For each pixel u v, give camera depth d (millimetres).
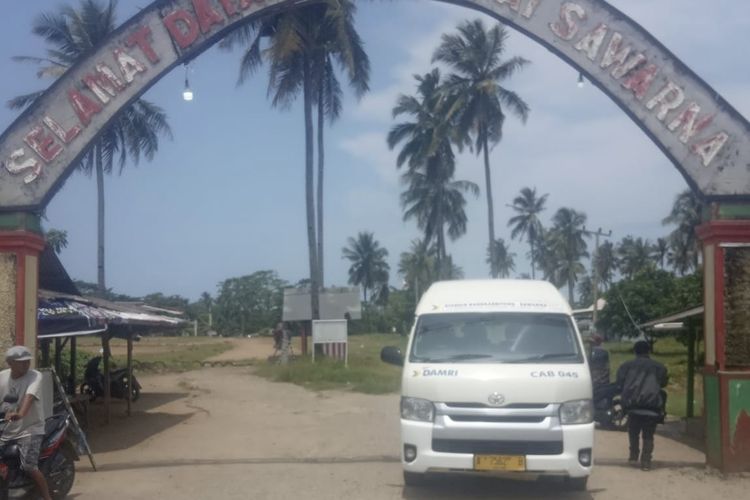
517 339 10234
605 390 16281
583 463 9398
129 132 42438
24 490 9250
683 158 12047
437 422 9430
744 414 11461
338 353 35312
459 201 56562
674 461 12547
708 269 11953
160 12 12773
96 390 22234
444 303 10812
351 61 37562
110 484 11203
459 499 10102
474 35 46562
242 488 10820
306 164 38594
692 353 17484
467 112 46281
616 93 12312
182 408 21219
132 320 16219
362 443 14688
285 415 19250
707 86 12070
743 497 10234
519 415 9312
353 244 95625
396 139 51906
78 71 12578
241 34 36062
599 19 12438
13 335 11898
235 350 55750
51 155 12391
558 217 88250
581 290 95875
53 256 15445
